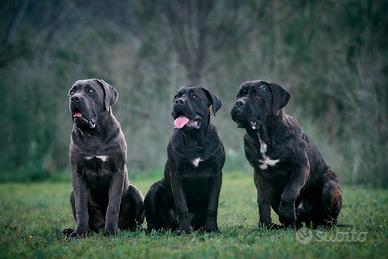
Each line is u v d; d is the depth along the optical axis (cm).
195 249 657
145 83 2534
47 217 1060
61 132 2534
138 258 626
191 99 822
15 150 2603
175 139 825
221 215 1042
